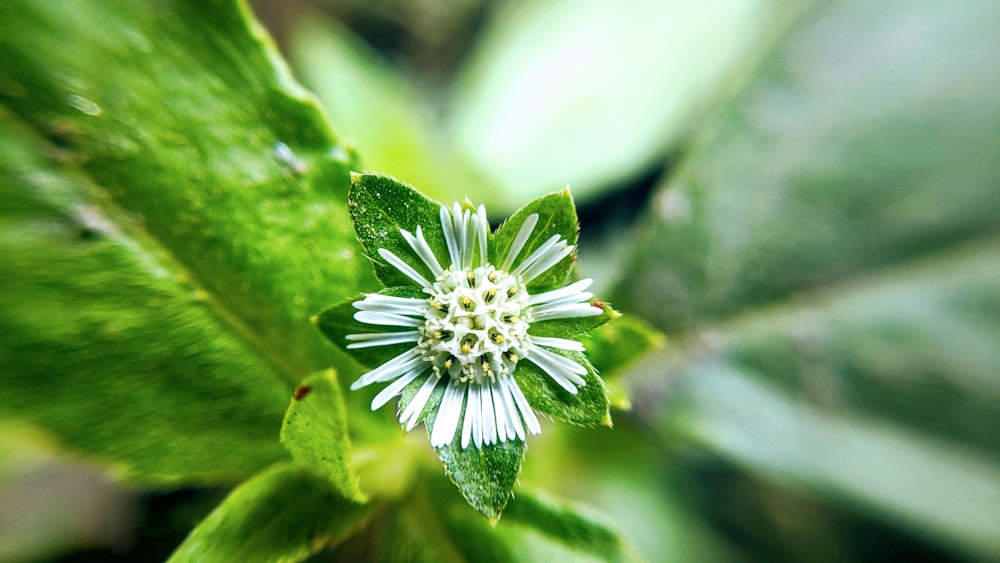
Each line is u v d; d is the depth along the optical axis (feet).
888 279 0.19
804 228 0.20
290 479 0.15
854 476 0.19
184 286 0.16
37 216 0.15
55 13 0.15
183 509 0.18
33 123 0.15
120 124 0.15
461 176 0.23
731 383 0.20
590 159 0.23
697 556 0.20
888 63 0.20
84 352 0.16
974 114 0.20
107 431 0.16
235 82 0.15
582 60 0.25
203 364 0.16
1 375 0.15
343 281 0.16
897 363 0.19
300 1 0.28
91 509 0.19
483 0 0.32
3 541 0.18
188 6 0.15
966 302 0.19
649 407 0.20
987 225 0.19
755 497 0.22
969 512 0.18
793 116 0.20
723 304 0.20
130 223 0.15
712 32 0.24
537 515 0.15
